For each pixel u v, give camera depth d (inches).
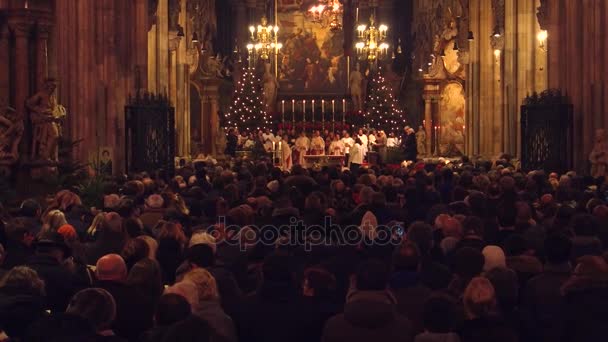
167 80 1891.0
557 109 1382.9
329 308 374.0
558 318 377.4
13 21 922.1
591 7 1333.7
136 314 351.3
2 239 500.7
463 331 309.9
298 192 708.7
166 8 1875.0
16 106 928.3
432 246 478.9
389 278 399.2
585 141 1348.4
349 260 495.8
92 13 1277.1
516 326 380.5
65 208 641.0
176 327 245.1
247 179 1036.5
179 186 949.8
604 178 1077.8
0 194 844.0
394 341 319.6
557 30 1494.8
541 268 439.5
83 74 1251.8
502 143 1852.9
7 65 927.0
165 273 482.3
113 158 1321.4
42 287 349.7
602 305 364.2
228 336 343.0
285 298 374.0
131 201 631.2
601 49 1304.1
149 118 1391.5
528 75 1775.3
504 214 556.1
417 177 928.9
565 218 573.6
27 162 925.8
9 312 330.3
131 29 1547.7
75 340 265.9
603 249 563.8
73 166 1016.9
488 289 318.0
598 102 1305.4
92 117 1274.6
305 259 513.7
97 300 298.4
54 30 949.2
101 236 523.5
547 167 1381.6
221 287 397.7
